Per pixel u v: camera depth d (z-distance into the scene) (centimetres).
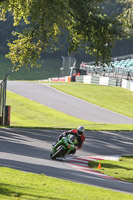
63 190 2522
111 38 7588
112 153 5669
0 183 2419
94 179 3384
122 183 3547
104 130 8675
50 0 5978
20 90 14600
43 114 11006
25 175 2886
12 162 3528
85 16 7400
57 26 6906
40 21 6162
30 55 7738
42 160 4006
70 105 13012
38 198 2130
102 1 7775
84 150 5547
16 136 6062
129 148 6481
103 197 2495
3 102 7506
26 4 6819
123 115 12531
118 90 16912
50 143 5734
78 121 10481
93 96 15225
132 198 2644
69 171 3562
